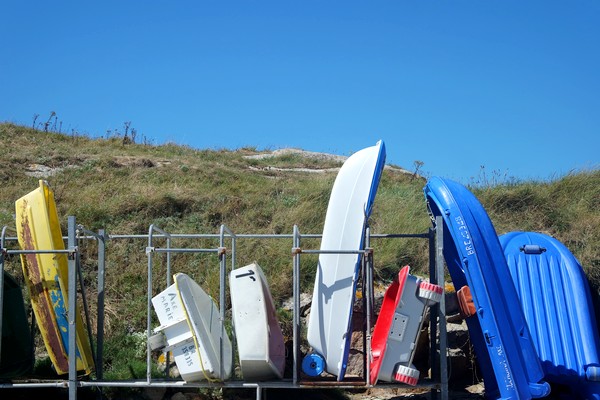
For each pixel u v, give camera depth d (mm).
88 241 8656
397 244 8891
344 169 6398
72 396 5980
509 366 6137
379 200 10711
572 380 6617
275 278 8109
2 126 15141
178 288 5926
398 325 5945
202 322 6105
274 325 6355
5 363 6402
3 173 10922
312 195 10633
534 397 6176
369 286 5938
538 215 10211
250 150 18031
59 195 9953
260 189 11125
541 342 6855
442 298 6055
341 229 6125
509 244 7570
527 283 7230
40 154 12633
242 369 5930
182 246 8836
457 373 7402
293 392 6699
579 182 11055
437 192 6656
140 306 7840
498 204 10578
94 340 7320
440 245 6172
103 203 9695
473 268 6309
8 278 6613
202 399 6457
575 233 9578
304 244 8828
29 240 6219
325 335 5980
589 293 7199
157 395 6480
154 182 11133
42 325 6137
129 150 14680
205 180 11586
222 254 6125
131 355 7168
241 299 5984
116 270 8328
